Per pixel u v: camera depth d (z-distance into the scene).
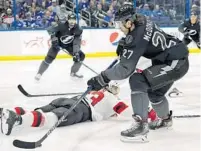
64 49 6.49
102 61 9.39
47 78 6.94
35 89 5.76
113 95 3.66
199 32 6.73
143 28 2.79
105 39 10.26
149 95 3.19
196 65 8.62
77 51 6.20
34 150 2.79
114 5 10.88
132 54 2.76
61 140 3.04
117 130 3.34
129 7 2.77
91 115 3.58
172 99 4.79
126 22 2.77
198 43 6.83
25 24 10.45
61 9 10.65
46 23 10.55
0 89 5.79
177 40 3.02
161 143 2.96
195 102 4.59
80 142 3.00
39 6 10.57
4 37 9.59
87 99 3.58
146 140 2.98
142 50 2.78
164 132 3.27
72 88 5.81
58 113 3.33
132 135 2.96
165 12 11.18
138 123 2.98
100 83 2.89
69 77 7.03
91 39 10.16
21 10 10.41
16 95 5.24
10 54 9.65
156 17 11.12
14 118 3.00
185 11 11.14
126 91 5.39
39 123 3.21
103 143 2.97
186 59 3.03
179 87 5.72
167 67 2.93
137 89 2.92
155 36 2.84
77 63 6.56
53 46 6.33
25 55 9.74
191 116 3.84
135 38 2.75
